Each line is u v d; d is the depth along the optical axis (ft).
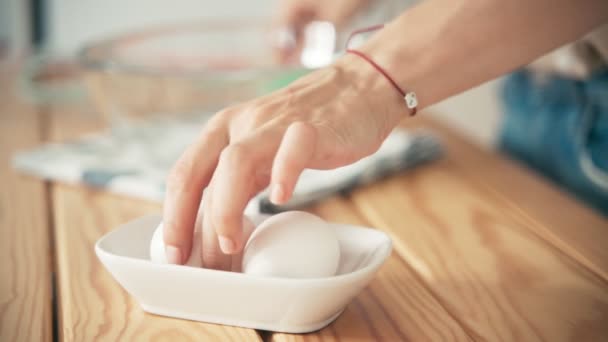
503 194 3.13
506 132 4.47
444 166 3.59
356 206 2.98
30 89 4.87
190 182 1.90
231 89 4.05
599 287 2.19
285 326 1.86
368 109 2.01
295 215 1.94
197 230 1.98
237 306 1.83
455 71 2.11
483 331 1.91
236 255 1.94
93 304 2.04
